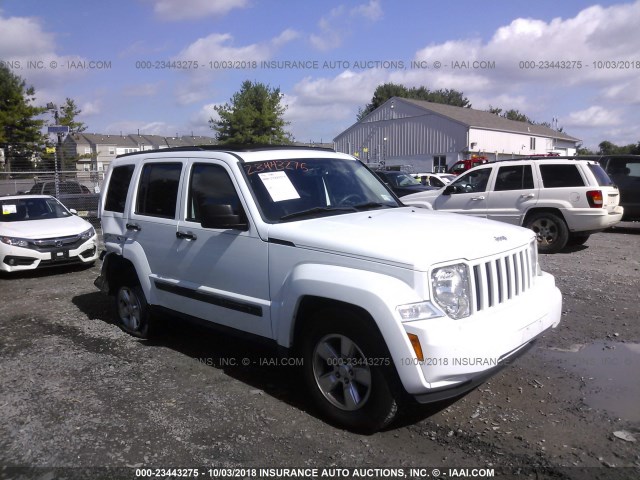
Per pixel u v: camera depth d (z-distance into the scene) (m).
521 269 4.06
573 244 11.65
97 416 4.12
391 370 3.52
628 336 5.57
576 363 4.91
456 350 3.32
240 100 34.31
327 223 4.18
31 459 3.55
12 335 6.24
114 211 5.98
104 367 5.11
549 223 10.42
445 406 4.14
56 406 4.30
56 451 3.63
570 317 6.20
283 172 4.70
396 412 3.62
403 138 45.25
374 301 3.41
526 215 10.62
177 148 5.43
